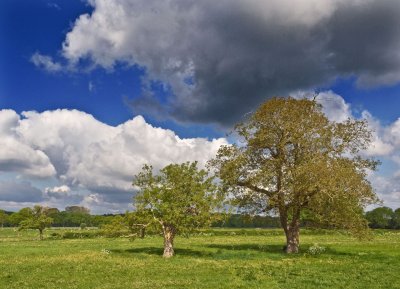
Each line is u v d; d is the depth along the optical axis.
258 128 53.00
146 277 30.39
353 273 31.52
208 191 49.28
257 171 50.97
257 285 26.58
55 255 48.22
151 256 47.03
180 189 48.22
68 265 37.66
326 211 50.31
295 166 49.62
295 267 35.53
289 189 48.78
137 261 41.12
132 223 49.03
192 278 29.77
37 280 29.17
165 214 46.94
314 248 49.91
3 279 29.72
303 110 51.97
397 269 33.50
